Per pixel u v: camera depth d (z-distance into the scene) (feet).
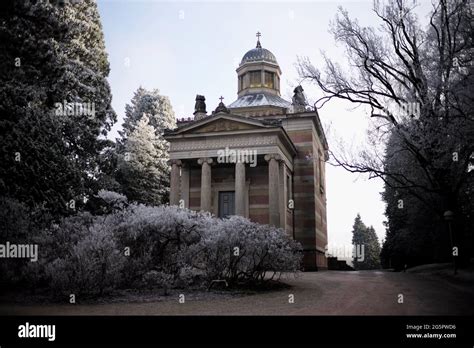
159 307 39.34
